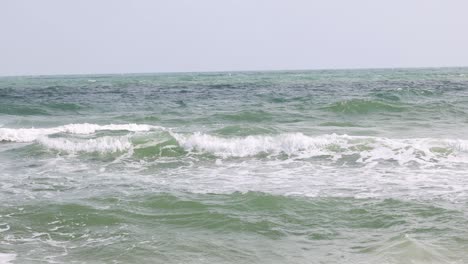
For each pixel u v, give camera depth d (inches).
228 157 482.6
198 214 294.2
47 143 532.1
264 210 301.0
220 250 239.3
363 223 275.6
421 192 338.6
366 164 439.5
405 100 1029.8
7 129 633.0
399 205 305.6
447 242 239.6
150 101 1173.1
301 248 241.0
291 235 259.8
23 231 269.9
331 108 842.8
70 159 483.8
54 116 874.1
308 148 497.0
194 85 2014.0
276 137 530.6
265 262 224.5
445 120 735.7
